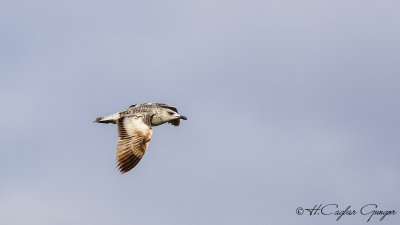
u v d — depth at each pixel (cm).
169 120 3353
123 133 3055
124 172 2964
